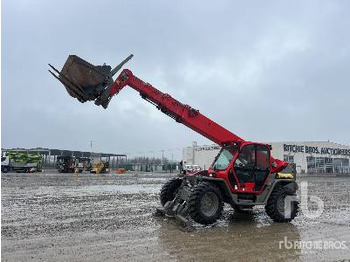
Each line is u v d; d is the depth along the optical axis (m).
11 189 18.91
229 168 9.96
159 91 10.64
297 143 53.31
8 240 7.35
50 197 15.05
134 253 6.58
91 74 10.01
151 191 18.55
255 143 10.41
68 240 7.42
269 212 10.18
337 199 15.81
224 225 9.60
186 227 8.77
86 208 11.91
